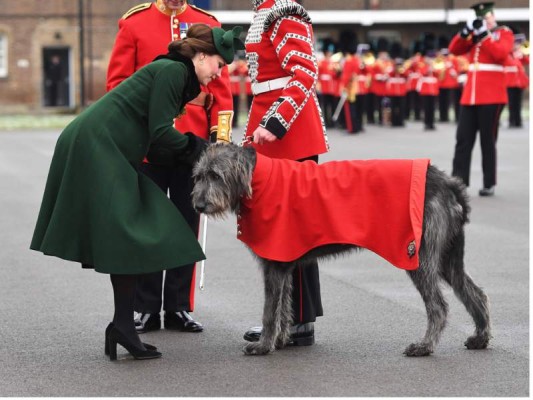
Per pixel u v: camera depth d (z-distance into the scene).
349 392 5.38
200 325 6.82
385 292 7.95
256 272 8.84
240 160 5.83
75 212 5.84
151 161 6.32
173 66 5.95
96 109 5.93
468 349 6.24
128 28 6.88
